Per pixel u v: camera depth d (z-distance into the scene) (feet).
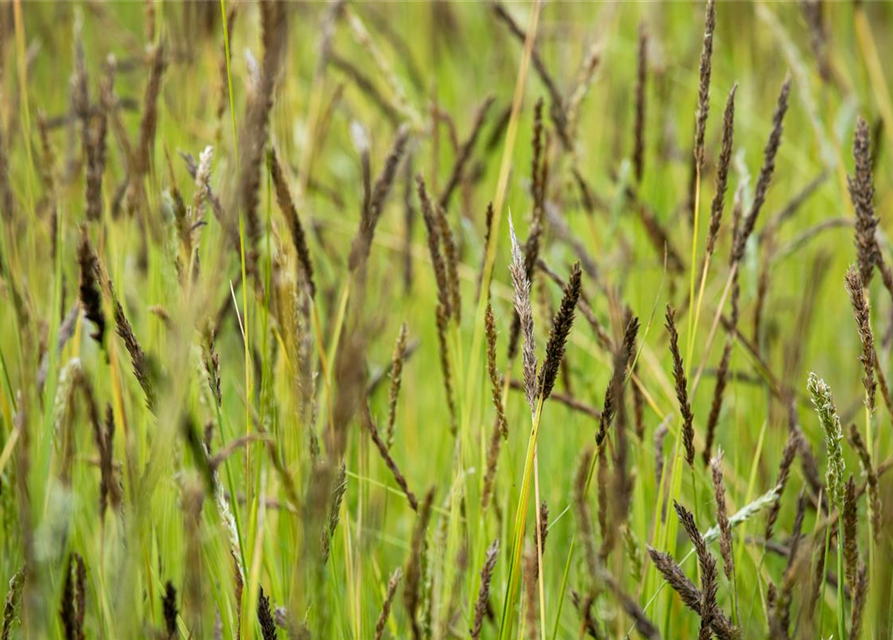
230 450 4.69
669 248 5.77
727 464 5.58
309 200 6.28
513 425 5.63
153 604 5.08
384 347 6.04
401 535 5.65
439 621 5.04
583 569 5.19
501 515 5.30
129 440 5.20
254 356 5.28
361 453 5.21
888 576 4.92
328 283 5.81
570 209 6.13
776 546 5.23
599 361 5.88
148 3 5.50
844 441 5.66
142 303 5.66
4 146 5.54
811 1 6.16
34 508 5.07
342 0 6.06
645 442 5.57
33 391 5.15
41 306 5.66
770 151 5.21
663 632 5.19
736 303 5.32
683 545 5.42
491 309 4.93
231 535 4.82
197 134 5.97
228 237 4.38
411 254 5.99
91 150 5.42
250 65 4.94
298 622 4.59
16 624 4.92
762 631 5.27
